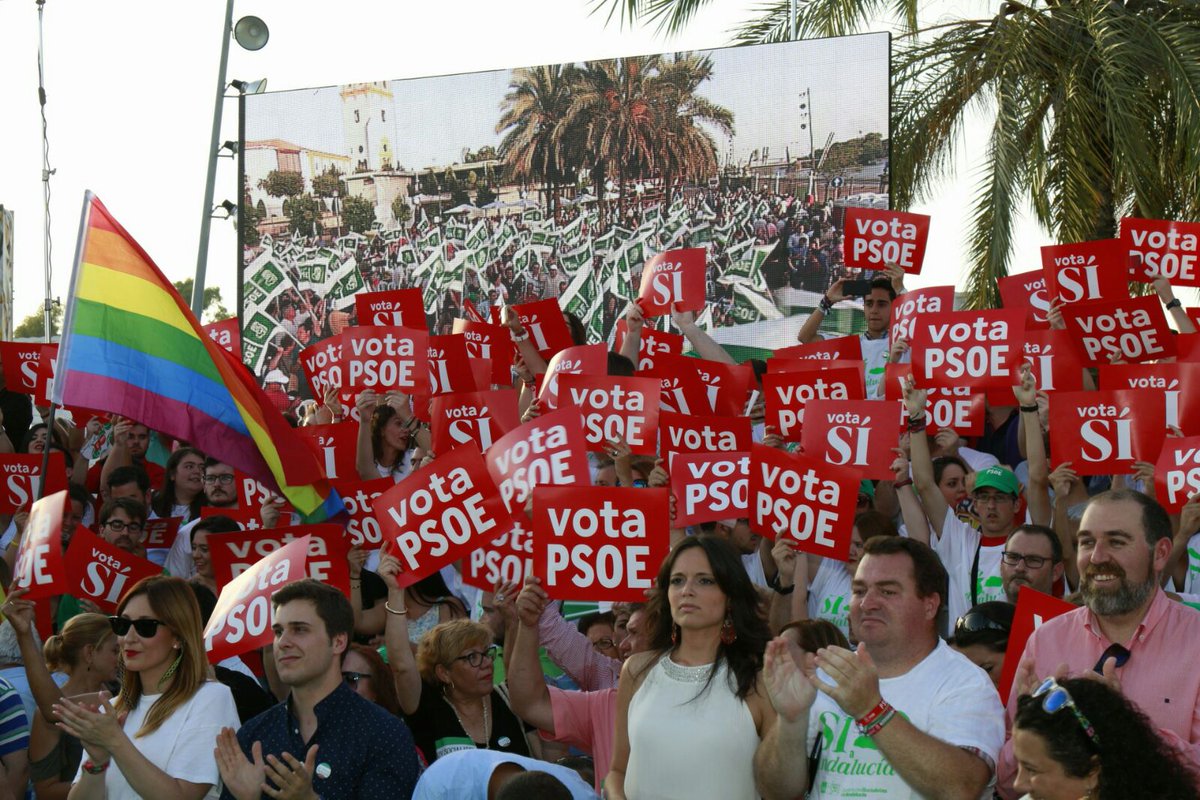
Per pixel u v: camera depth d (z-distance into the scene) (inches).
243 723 236.5
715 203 632.4
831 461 324.2
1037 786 153.2
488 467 290.2
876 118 615.8
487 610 306.2
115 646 271.1
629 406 343.0
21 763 254.7
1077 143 635.5
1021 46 644.1
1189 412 334.3
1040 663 209.5
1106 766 150.0
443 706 257.3
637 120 643.5
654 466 338.3
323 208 689.6
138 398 315.9
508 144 663.1
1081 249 408.2
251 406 327.0
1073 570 314.3
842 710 193.3
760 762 189.0
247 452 325.4
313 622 212.2
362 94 685.3
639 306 433.7
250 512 345.4
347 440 364.5
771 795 188.4
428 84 674.2
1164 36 627.2
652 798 196.7
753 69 629.3
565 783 203.8
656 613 208.2
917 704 187.8
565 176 654.5
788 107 624.4
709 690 198.1
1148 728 152.3
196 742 217.0
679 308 429.1
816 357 413.4
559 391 345.1
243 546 290.7
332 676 215.3
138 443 451.2
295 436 331.0
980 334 359.6
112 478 398.0
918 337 364.2
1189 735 195.9
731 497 310.7
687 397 395.5
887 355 446.6
